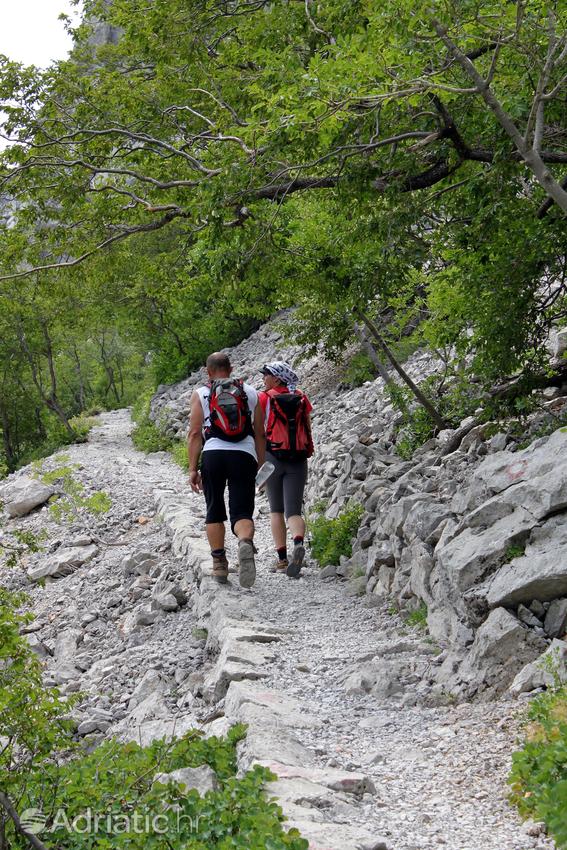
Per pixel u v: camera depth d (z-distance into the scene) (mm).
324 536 9289
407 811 3832
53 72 9953
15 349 33469
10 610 4273
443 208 8062
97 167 9914
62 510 15453
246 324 32469
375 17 5406
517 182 7098
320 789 3873
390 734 4852
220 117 10016
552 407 8188
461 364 11070
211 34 11844
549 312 8273
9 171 9719
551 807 3016
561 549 5367
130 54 12375
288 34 9320
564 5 5793
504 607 5422
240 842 3117
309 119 6004
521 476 6246
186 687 6660
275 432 8250
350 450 11039
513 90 6609
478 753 4336
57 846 3666
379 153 7188
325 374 21297
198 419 7629
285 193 7430
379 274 8086
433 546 6918
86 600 10688
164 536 12227
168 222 10008
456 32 5586
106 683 7547
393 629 6582
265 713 4887
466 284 8102
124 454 23688
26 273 9719
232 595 7742
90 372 61062
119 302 29156
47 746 4148
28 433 42688
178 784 3553
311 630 6875
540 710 4320
